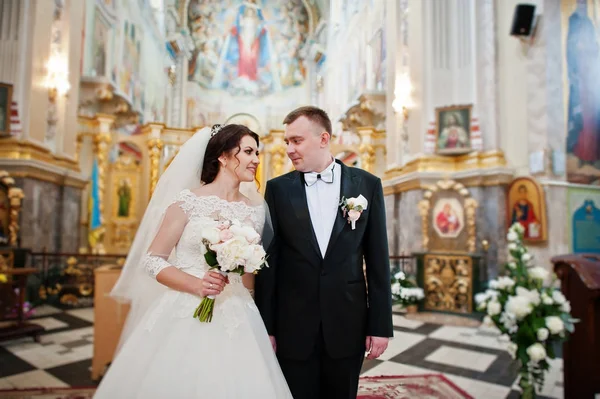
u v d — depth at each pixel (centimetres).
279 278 195
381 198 198
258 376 171
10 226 693
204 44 1852
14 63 745
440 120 766
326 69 1521
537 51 684
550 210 652
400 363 268
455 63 789
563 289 330
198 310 171
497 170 692
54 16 833
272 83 1806
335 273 184
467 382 356
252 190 205
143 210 1077
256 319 190
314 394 188
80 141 1004
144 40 1409
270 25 1808
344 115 1106
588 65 686
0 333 458
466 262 622
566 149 672
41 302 708
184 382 163
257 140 202
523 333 287
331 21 1460
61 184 838
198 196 188
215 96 1830
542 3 675
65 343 486
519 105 711
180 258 184
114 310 373
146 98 1439
